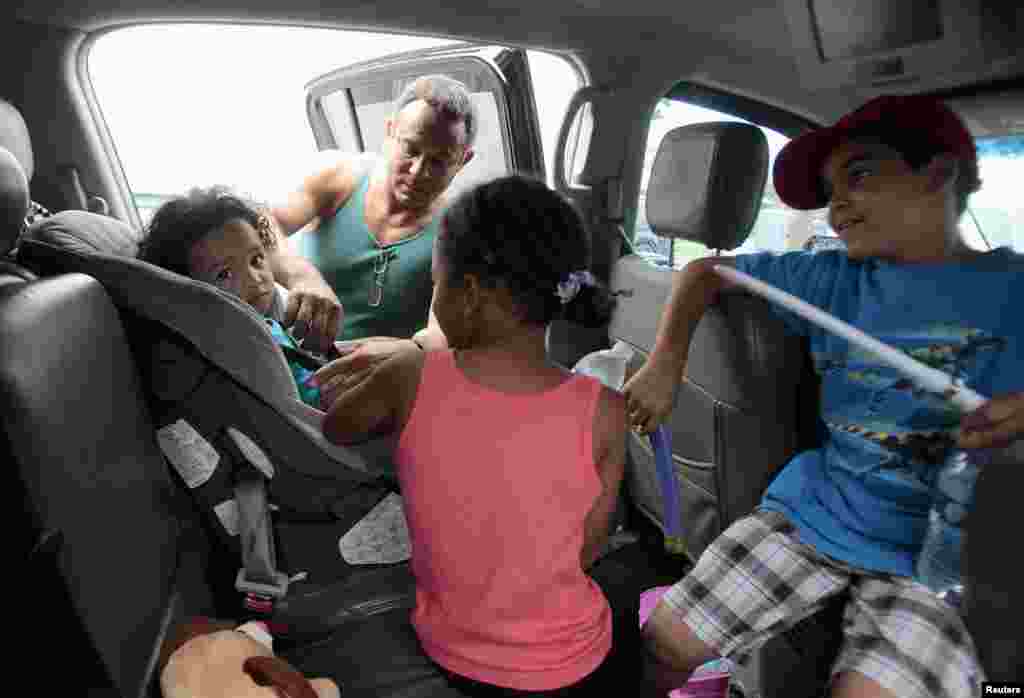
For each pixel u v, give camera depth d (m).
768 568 1.28
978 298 1.19
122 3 1.57
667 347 1.40
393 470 1.26
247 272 1.37
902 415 1.20
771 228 2.08
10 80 1.59
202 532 1.31
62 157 1.69
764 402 1.42
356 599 1.24
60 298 0.95
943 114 1.19
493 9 1.88
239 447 1.21
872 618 1.15
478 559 0.97
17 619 0.85
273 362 1.19
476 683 0.98
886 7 1.76
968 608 0.92
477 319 1.00
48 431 0.82
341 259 2.11
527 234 0.95
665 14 2.07
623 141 2.24
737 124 1.62
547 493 0.96
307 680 1.01
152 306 1.14
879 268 1.27
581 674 1.00
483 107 2.34
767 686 1.46
